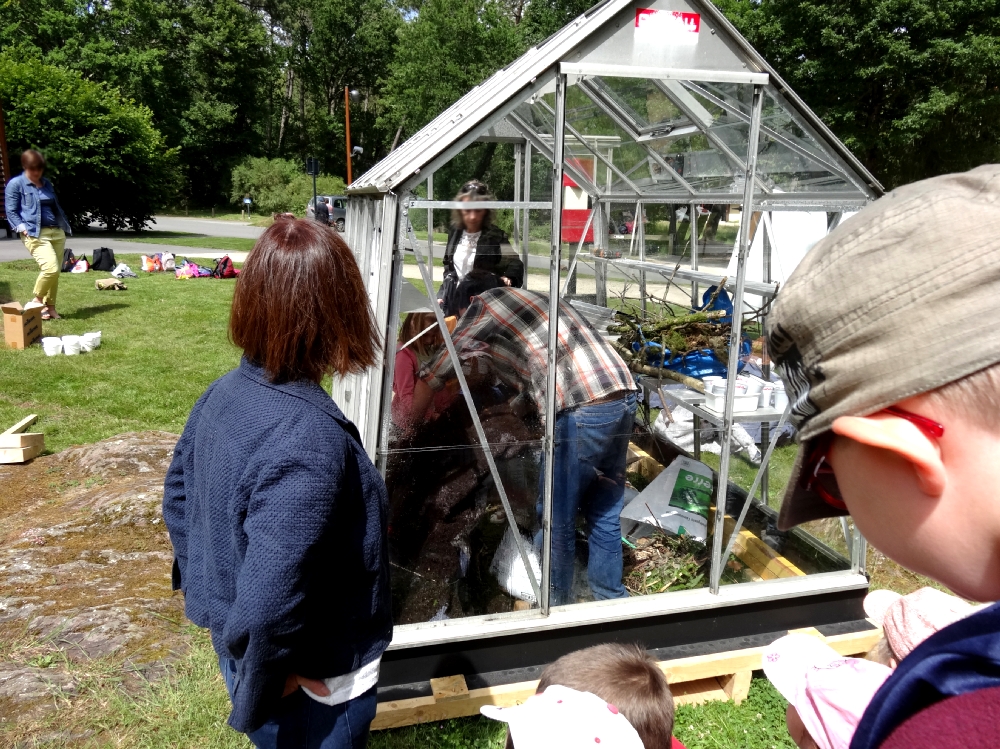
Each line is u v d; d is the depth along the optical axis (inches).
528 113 121.1
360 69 1961.1
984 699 19.6
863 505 23.4
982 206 20.1
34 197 327.6
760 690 109.3
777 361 26.6
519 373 105.1
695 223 158.7
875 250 21.3
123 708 98.3
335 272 58.1
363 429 102.6
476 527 107.3
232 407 57.6
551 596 109.2
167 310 388.2
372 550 60.2
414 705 95.0
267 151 1919.3
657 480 129.5
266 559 51.5
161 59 1669.5
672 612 107.0
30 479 177.6
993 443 19.4
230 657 57.9
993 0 567.5
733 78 100.7
